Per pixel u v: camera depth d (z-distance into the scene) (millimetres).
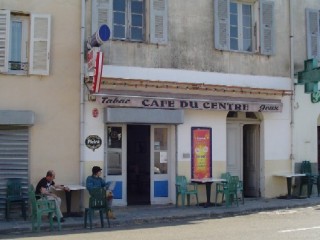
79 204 13547
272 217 13398
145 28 14836
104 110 13977
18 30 13461
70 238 10328
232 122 16609
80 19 13883
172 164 15164
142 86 14391
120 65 14234
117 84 14109
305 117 17312
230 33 16141
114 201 14523
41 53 13367
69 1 13820
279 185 16781
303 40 17438
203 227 11734
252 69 16250
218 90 15438
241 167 16688
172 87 14812
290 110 16984
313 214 13883
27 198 12984
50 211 11625
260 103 15977
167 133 15305
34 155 13266
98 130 13938
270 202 15719
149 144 15141
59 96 13562
